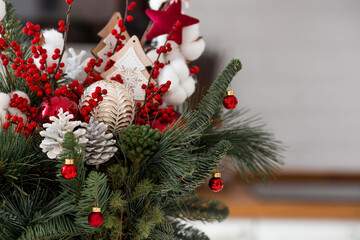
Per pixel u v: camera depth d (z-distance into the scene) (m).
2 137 1.00
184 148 1.03
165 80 1.12
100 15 2.62
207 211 1.27
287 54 3.21
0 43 1.03
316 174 3.24
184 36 1.15
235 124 1.22
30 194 1.03
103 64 1.16
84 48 2.65
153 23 1.17
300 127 3.26
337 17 3.16
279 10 3.16
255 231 2.61
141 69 1.11
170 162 1.01
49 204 1.01
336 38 3.18
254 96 3.25
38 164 1.03
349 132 3.25
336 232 2.61
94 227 0.98
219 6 3.15
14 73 1.08
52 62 1.07
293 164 3.27
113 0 2.61
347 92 3.22
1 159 0.98
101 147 0.99
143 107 1.09
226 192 2.85
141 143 0.97
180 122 1.05
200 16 3.16
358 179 3.22
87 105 1.03
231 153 1.20
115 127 1.03
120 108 1.03
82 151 0.96
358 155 3.25
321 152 3.27
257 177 1.31
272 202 2.64
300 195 2.74
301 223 2.62
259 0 3.15
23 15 2.59
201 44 1.17
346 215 2.59
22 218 0.99
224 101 1.08
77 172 0.97
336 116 3.24
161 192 1.03
